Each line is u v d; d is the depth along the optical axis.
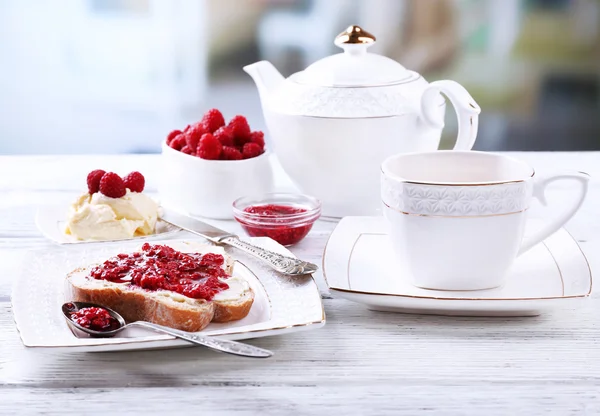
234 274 1.24
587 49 2.68
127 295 1.17
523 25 2.66
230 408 1.09
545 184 1.20
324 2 2.60
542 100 2.75
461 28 2.66
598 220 1.38
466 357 1.14
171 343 1.12
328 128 1.35
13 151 2.82
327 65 1.39
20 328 1.14
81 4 2.67
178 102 2.77
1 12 2.66
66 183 1.49
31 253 1.25
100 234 1.33
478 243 1.18
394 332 1.17
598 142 2.78
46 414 1.09
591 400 1.10
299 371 1.13
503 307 1.17
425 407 1.09
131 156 1.61
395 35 2.65
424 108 1.35
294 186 1.49
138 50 2.72
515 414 1.09
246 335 1.13
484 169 1.24
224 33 2.67
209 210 1.40
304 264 1.22
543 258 1.24
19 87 2.75
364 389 1.11
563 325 1.18
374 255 1.25
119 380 1.12
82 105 2.79
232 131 1.43
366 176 1.38
